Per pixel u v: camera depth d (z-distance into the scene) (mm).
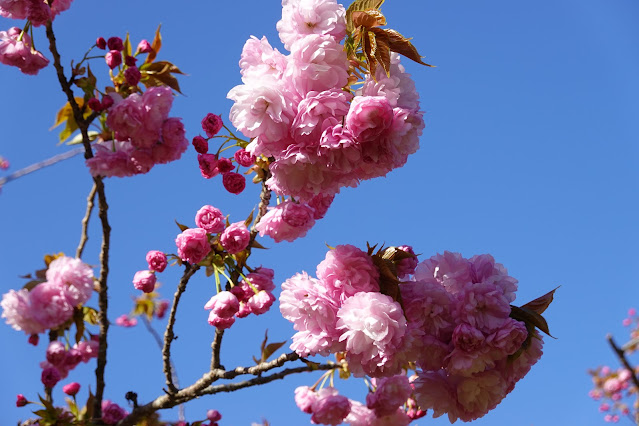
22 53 1354
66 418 1354
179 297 1342
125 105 1312
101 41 1365
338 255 1232
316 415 1454
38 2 1313
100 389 1359
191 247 1323
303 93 1208
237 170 1347
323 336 1229
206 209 1343
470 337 1211
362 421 1472
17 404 1363
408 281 1253
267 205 1360
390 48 1218
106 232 1346
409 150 1218
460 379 1240
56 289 1335
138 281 1352
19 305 1325
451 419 1247
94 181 1350
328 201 1352
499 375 1230
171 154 1333
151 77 1388
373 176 1247
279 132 1203
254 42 1229
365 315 1208
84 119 1352
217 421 1478
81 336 1360
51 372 1346
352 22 1222
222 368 1349
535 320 1235
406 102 1223
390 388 1391
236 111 1206
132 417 1361
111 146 1378
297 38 1216
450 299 1231
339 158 1203
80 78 1335
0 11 1355
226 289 1366
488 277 1257
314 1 1212
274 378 1315
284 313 1237
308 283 1238
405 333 1215
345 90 1232
